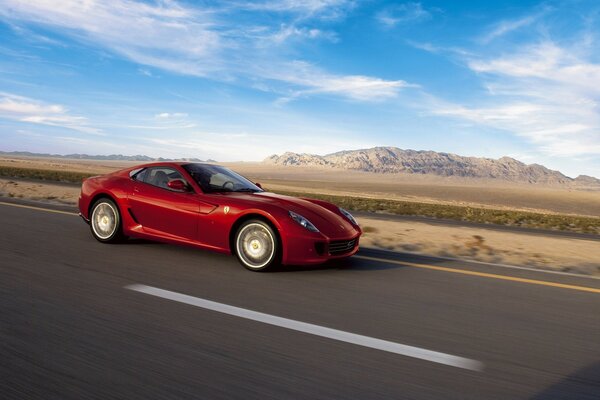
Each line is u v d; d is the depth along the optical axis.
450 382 2.74
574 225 20.44
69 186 22.98
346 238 5.48
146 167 6.54
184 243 5.88
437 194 98.62
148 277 4.85
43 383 2.51
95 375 2.62
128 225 6.32
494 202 81.56
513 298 4.79
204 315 3.72
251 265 5.40
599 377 2.89
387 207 24.47
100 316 3.58
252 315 3.78
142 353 2.94
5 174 34.34
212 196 5.76
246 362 2.87
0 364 2.70
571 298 4.89
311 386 2.60
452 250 8.63
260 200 5.63
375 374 2.79
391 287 4.99
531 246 10.09
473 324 3.86
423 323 3.82
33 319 3.44
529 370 2.96
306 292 4.60
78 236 7.03
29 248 5.96
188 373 2.69
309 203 5.97
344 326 3.64
